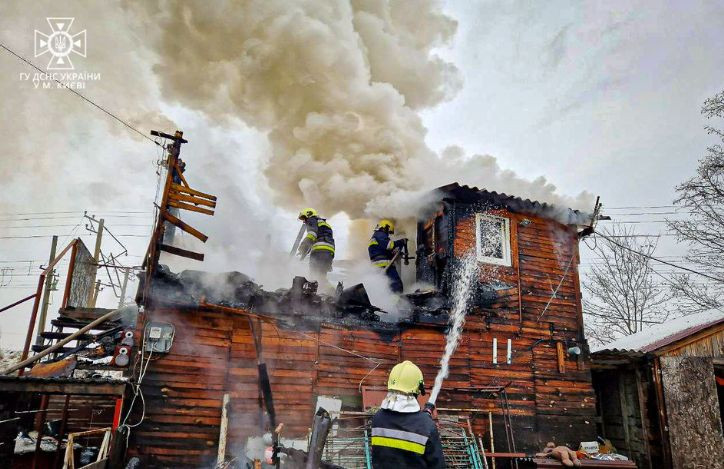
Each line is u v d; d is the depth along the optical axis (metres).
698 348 11.12
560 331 11.15
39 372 8.39
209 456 8.04
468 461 8.46
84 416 9.52
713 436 10.45
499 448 9.77
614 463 8.89
